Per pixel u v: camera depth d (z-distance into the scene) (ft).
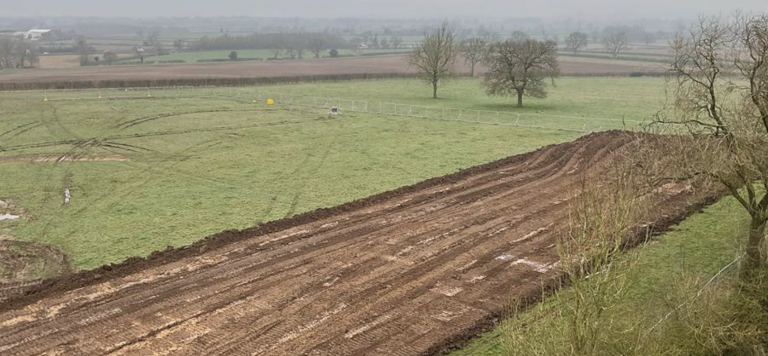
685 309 51.13
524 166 118.32
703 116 69.00
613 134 145.28
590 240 37.55
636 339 40.75
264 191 101.86
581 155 126.00
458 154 130.21
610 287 37.37
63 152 130.41
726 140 58.85
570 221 47.03
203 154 130.00
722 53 60.18
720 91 63.31
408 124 170.19
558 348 40.75
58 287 65.00
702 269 69.51
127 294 63.77
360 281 67.62
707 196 92.94
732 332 48.60
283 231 82.17
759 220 58.80
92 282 66.39
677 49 64.54
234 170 116.16
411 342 55.62
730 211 88.74
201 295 63.87
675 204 92.63
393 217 88.22
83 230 82.17
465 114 191.93
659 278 66.59
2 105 193.36
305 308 61.57
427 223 85.81
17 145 136.36
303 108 201.67
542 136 151.23
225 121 172.76
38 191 100.89
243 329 57.52
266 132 156.46
